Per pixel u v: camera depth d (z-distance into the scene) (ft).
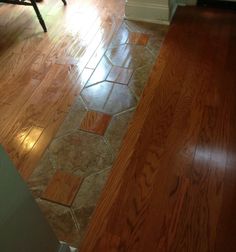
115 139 4.77
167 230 3.75
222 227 3.72
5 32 7.01
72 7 7.55
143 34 6.57
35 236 2.88
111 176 4.33
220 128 4.73
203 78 5.49
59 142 4.81
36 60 6.23
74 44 6.52
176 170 4.29
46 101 5.43
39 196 4.21
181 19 6.79
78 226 3.87
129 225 3.83
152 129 4.83
